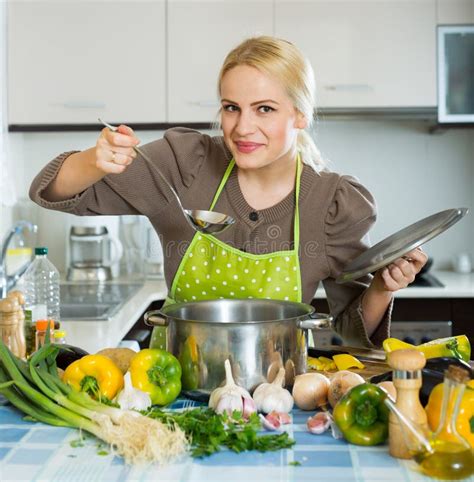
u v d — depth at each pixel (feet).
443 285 10.53
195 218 5.27
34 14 10.89
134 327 9.81
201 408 4.33
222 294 5.90
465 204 12.28
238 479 3.32
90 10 10.87
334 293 6.21
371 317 5.88
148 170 5.79
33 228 9.32
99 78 10.93
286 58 5.12
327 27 10.82
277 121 5.10
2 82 10.68
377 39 10.82
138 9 10.87
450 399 3.39
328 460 3.54
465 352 4.89
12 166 11.56
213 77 10.89
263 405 4.17
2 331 5.32
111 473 3.41
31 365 4.26
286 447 3.70
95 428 3.82
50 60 10.93
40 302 7.50
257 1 10.82
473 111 10.86
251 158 5.16
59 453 3.66
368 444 3.71
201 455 3.58
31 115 10.99
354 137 12.26
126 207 5.89
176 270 5.99
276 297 5.82
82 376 4.40
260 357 4.33
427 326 10.38
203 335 4.35
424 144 12.24
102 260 11.69
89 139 12.30
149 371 4.34
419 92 10.85
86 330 7.66
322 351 5.40
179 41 10.88
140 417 3.78
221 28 10.85
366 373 4.89
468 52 10.81
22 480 3.33
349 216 5.74
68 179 5.11
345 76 10.87
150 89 10.94
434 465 3.30
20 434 3.93
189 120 10.96
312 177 5.82
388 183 12.30
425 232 4.80
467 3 10.75
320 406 4.33
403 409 3.57
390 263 5.27
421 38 10.80
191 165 5.85
